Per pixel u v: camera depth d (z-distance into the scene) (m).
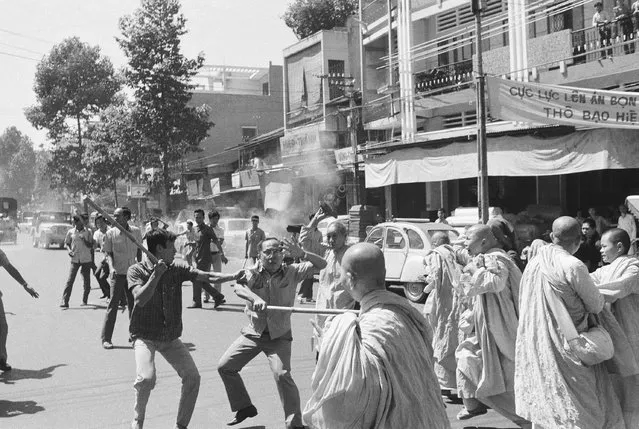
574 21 19.53
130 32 36.03
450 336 6.75
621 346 4.80
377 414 2.92
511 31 20.30
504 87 15.38
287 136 32.91
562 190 20.38
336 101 30.70
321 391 2.96
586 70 18.20
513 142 16.75
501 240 6.20
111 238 10.16
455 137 18.28
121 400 7.08
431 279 6.88
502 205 22.41
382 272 3.15
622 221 15.09
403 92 24.62
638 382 4.86
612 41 17.72
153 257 5.72
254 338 5.96
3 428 6.18
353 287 3.15
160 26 36.34
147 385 5.65
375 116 26.72
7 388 7.63
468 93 21.88
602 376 4.74
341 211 29.81
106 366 8.69
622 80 17.91
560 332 4.68
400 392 2.93
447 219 18.75
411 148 19.89
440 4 23.64
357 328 3.01
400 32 25.28
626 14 17.33
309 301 14.45
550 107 15.00
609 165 14.75
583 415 4.60
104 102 57.03
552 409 4.66
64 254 34.19
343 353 2.91
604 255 5.22
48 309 14.12
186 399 5.83
